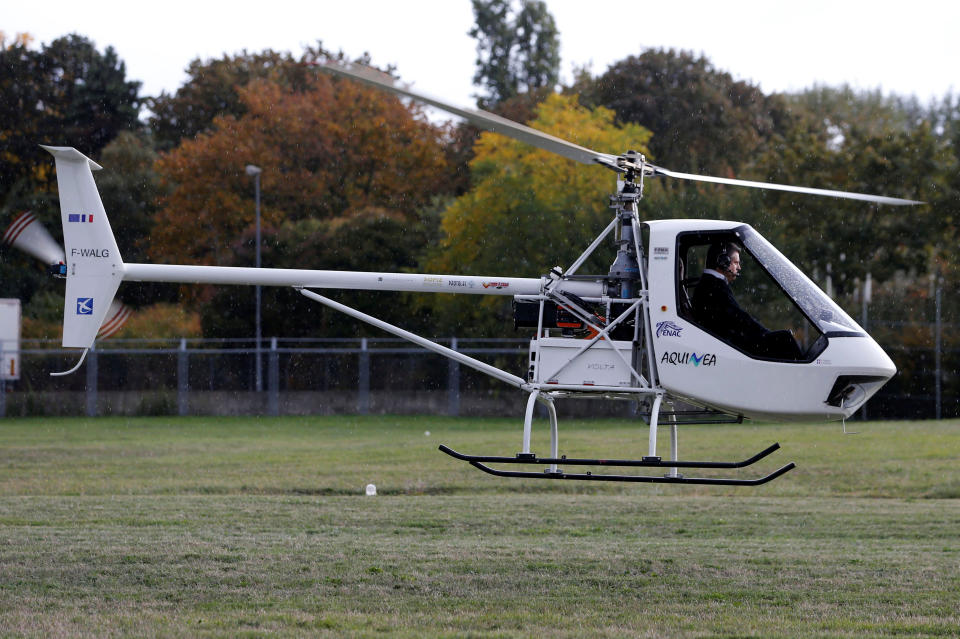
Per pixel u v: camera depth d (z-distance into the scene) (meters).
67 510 60.47
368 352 145.62
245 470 81.81
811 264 169.00
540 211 155.50
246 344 177.38
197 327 188.00
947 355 140.00
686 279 39.16
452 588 39.44
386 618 34.75
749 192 150.38
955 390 139.38
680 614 35.72
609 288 39.75
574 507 62.50
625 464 35.75
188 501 65.00
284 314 178.12
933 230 167.88
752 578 41.50
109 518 57.19
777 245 141.50
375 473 79.31
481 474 78.31
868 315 149.88
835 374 35.78
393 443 102.44
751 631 33.28
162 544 47.81
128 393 145.75
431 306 169.12
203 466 84.56
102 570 41.91
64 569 41.97
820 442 96.50
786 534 53.41
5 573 41.28
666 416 40.56
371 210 198.38
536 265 151.25
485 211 162.25
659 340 37.53
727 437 102.75
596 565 43.75
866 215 170.38
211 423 132.00
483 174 172.62
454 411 143.38
